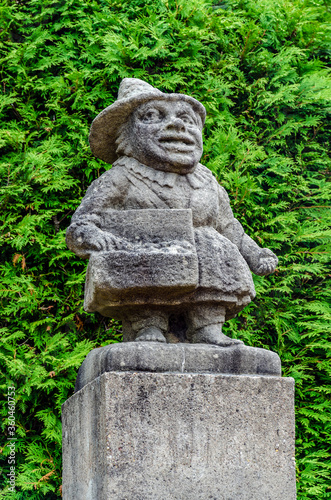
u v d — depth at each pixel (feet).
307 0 17.15
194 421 8.03
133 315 8.93
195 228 9.16
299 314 14.66
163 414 7.95
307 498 12.80
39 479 12.26
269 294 14.87
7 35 15.34
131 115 9.55
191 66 15.25
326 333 14.16
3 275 13.64
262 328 14.30
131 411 7.86
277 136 15.56
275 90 16.08
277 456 8.27
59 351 13.23
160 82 14.73
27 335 13.43
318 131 16.53
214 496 7.87
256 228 14.85
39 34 15.16
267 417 8.35
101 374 8.21
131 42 14.71
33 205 13.91
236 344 8.70
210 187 9.56
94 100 14.65
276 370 8.75
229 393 8.25
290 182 15.33
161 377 8.04
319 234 14.49
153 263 8.34
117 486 7.60
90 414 8.48
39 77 15.16
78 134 14.35
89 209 9.05
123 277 8.30
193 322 9.04
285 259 14.61
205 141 15.01
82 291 13.70
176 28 15.47
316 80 16.08
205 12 16.01
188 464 7.88
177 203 9.12
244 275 9.11
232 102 15.57
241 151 14.83
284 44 16.75
